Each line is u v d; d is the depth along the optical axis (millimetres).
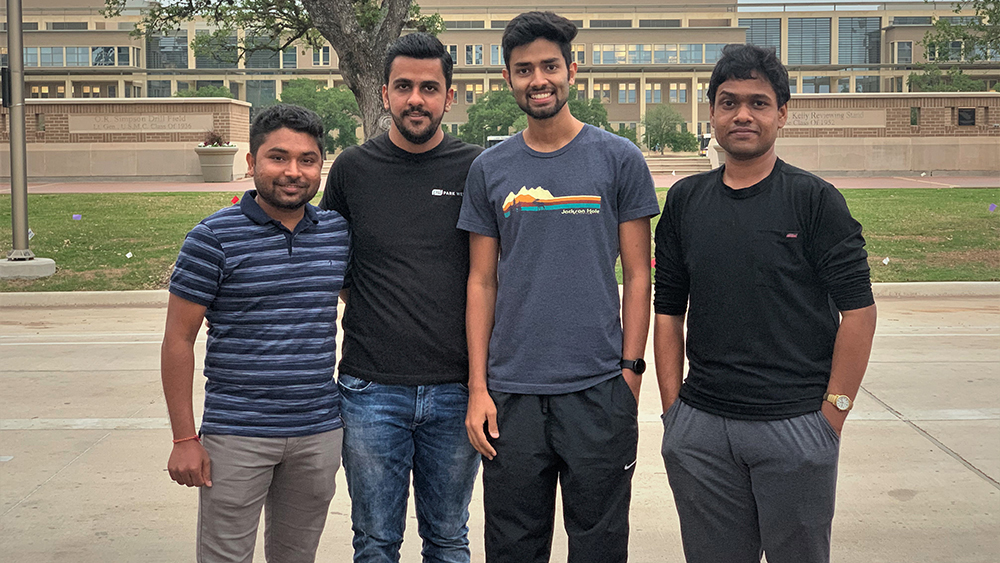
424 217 3016
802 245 2574
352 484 3086
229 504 2775
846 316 2564
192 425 2783
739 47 2600
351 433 3033
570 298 2812
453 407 3057
